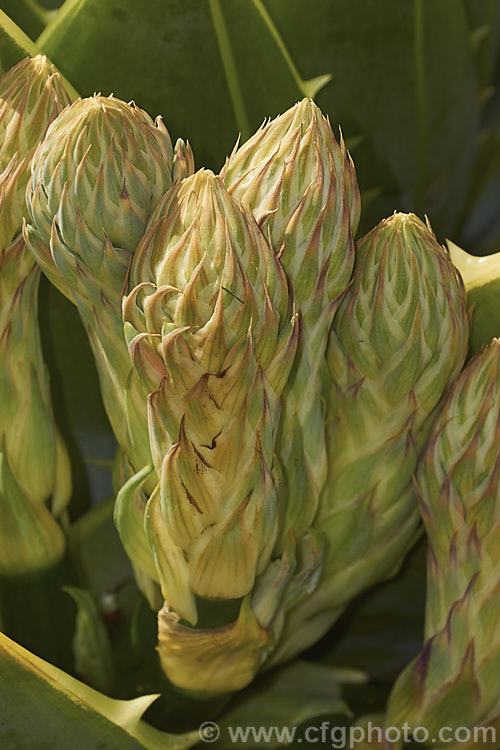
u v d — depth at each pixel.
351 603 0.61
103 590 0.63
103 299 0.49
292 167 0.48
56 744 0.51
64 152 0.47
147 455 0.50
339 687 0.61
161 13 0.57
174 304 0.45
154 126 0.49
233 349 0.45
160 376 0.47
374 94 0.64
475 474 0.51
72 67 0.58
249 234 0.46
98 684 0.57
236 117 0.59
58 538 0.56
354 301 0.51
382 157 0.66
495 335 0.56
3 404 0.53
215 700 0.54
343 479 0.53
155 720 0.54
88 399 0.63
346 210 0.49
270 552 0.50
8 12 0.61
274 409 0.48
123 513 0.49
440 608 0.53
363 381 0.52
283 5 0.62
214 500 0.48
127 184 0.47
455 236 0.79
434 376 0.51
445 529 0.52
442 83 0.66
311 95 0.61
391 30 0.63
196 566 0.49
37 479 0.55
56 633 0.57
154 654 0.55
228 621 0.51
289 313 0.48
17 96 0.51
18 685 0.50
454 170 0.70
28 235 0.49
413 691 0.54
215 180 0.45
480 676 0.53
